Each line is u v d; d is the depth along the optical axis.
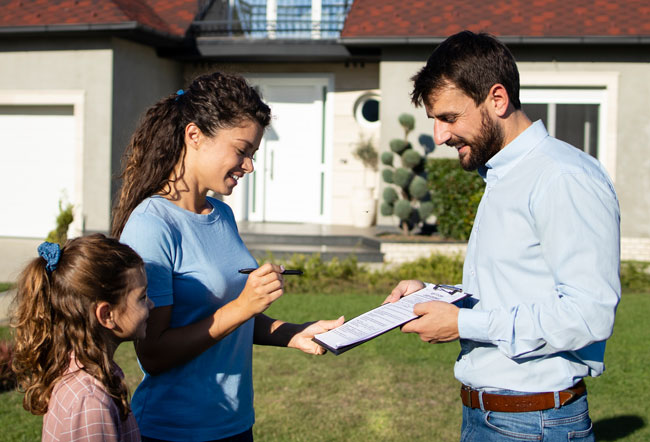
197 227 2.24
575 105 10.85
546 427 2.10
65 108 11.64
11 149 11.93
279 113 13.35
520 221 2.12
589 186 2.01
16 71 11.30
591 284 1.94
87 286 1.87
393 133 11.11
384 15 11.43
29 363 1.91
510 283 2.13
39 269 1.91
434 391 4.88
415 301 2.35
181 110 2.24
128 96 11.41
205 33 12.95
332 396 4.76
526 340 2.01
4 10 11.40
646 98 10.55
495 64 2.15
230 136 2.20
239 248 2.39
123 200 2.30
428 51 10.95
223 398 2.24
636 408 4.52
